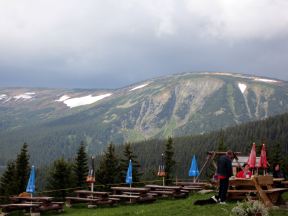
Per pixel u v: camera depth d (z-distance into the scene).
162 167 45.22
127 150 75.44
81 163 75.62
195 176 43.56
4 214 27.98
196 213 18.97
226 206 20.34
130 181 37.38
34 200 30.53
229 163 21.67
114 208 29.20
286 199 24.61
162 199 33.00
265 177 22.27
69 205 32.19
